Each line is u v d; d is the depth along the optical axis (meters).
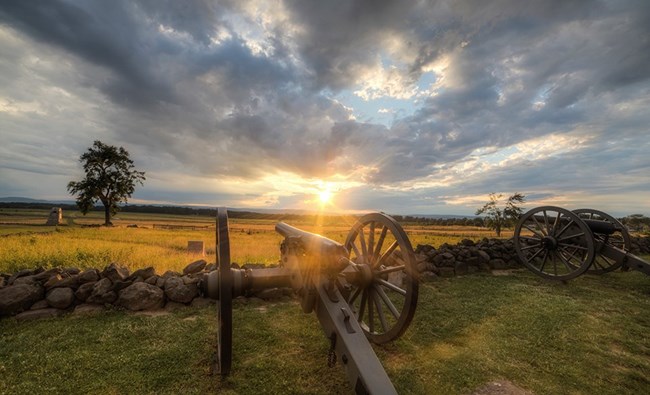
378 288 3.42
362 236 3.84
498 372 3.14
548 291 6.04
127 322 3.96
